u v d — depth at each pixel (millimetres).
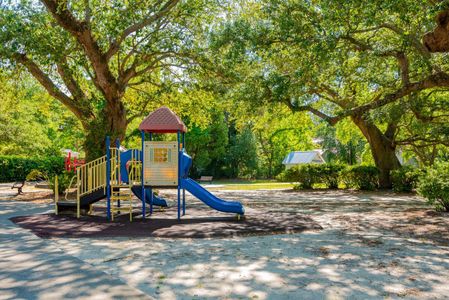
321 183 24438
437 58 13172
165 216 11242
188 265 5652
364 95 20906
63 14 15117
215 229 8797
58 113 34719
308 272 5281
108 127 18234
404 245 7145
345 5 10711
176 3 17281
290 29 12508
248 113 20766
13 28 14211
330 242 7449
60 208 11656
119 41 16750
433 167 12500
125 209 10953
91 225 9508
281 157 52406
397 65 15188
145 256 6250
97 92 22359
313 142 60656
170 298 4238
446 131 19781
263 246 7066
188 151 44625
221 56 17797
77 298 4211
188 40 18484
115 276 5066
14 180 32812
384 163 23344
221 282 4820
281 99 14586
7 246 7031
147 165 10656
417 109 16047
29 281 4820
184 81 20641
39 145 36625
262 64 18469
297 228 8914
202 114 23578
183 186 10609
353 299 4223
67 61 18188
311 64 12312
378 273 5242
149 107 23312
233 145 49875
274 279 4945
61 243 7352
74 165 20562
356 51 13320
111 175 10938
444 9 7688
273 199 17203
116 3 14477
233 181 44281
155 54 18656
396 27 12094
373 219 10609
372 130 23438
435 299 4227
